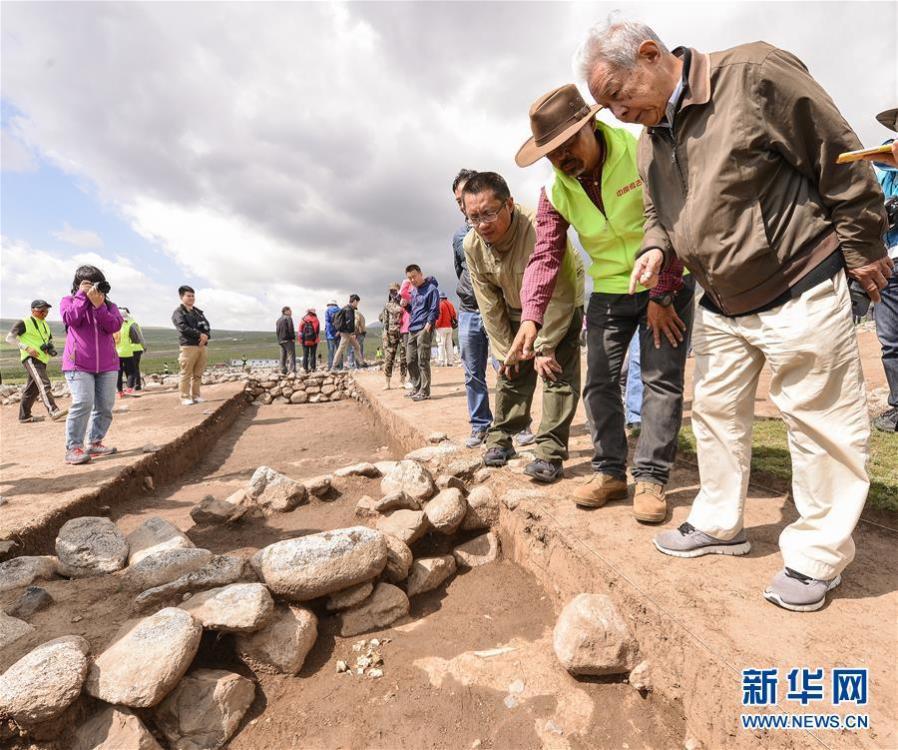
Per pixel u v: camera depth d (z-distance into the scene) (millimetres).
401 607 2404
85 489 3896
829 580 1631
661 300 2150
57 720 1631
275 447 7207
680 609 1697
